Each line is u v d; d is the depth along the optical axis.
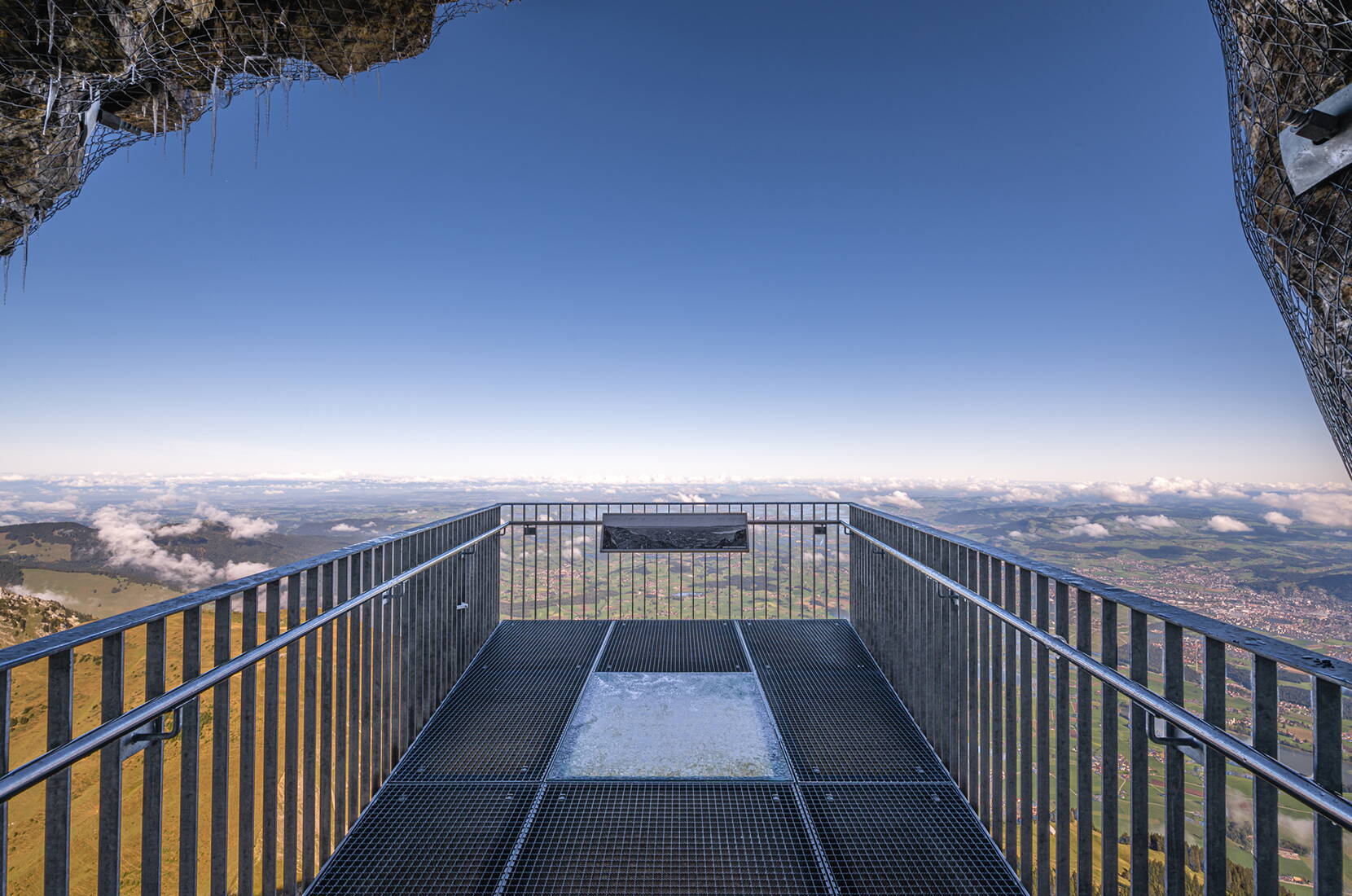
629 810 2.63
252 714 2.00
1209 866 1.47
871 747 3.19
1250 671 1.33
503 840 2.44
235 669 1.81
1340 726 1.16
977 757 2.69
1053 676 2.45
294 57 3.85
